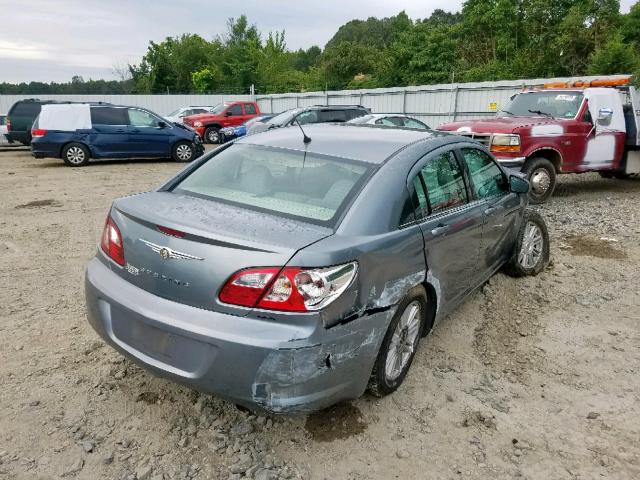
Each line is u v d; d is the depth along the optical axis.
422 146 3.56
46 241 6.61
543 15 35.31
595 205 9.29
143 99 32.59
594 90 9.76
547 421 3.15
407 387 3.44
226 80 50.81
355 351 2.68
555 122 9.16
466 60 41.38
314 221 2.81
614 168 10.04
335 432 2.97
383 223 2.90
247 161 3.47
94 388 3.30
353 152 3.39
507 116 10.15
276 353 2.40
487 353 3.95
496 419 3.15
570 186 11.67
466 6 42.19
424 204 3.33
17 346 3.77
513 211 4.78
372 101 27.36
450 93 23.55
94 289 2.95
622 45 25.31
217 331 2.46
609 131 9.73
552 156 9.34
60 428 2.93
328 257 2.49
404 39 42.53
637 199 10.01
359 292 2.65
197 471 2.66
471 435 3.00
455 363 3.79
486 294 4.99
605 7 31.73
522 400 3.36
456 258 3.71
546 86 11.55
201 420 3.03
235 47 52.59
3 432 2.87
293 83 55.59
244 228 2.63
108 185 11.24
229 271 2.47
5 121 19.72
